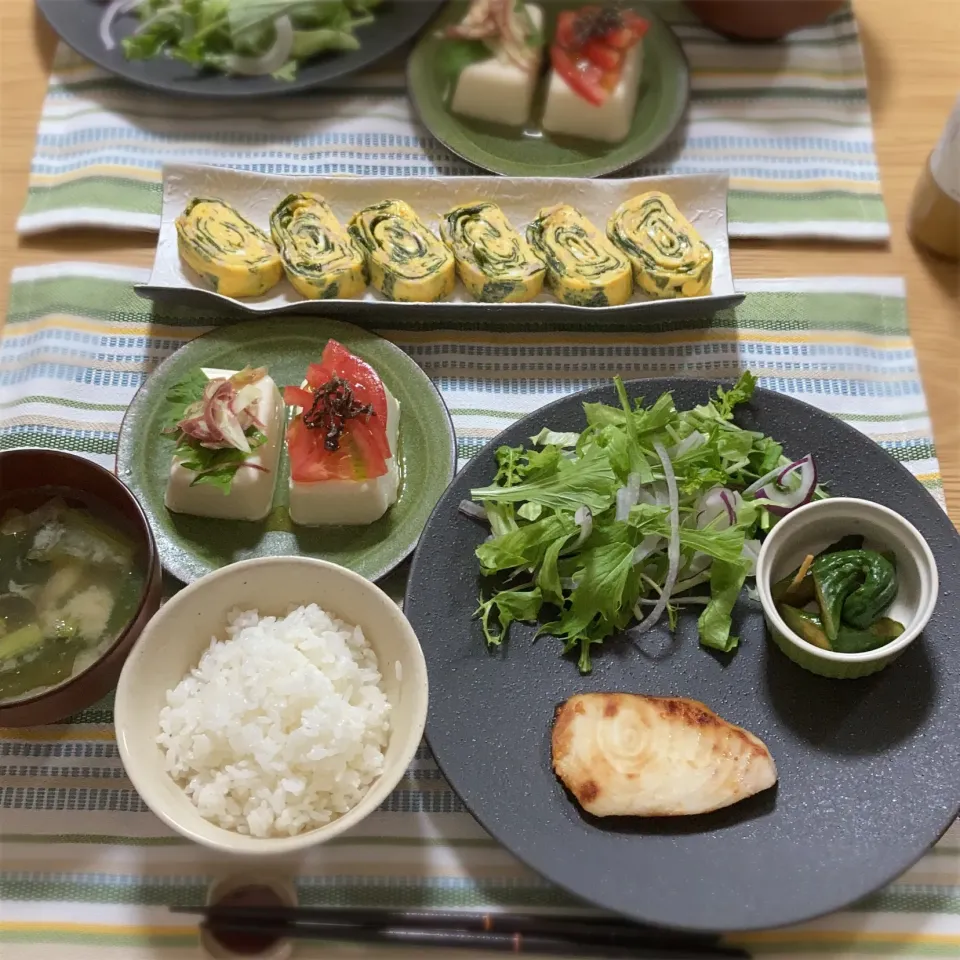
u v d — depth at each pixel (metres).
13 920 0.53
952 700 0.55
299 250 0.69
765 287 0.70
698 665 0.57
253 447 0.61
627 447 0.60
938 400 0.67
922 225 0.71
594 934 0.52
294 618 0.54
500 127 0.75
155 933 0.53
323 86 0.78
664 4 0.82
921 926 0.53
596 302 0.68
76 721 0.58
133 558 0.57
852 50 0.79
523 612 0.57
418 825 0.55
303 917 0.52
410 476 0.63
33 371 0.67
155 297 0.68
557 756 0.53
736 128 0.77
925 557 0.54
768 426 0.61
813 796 0.53
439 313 0.67
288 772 0.51
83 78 0.79
